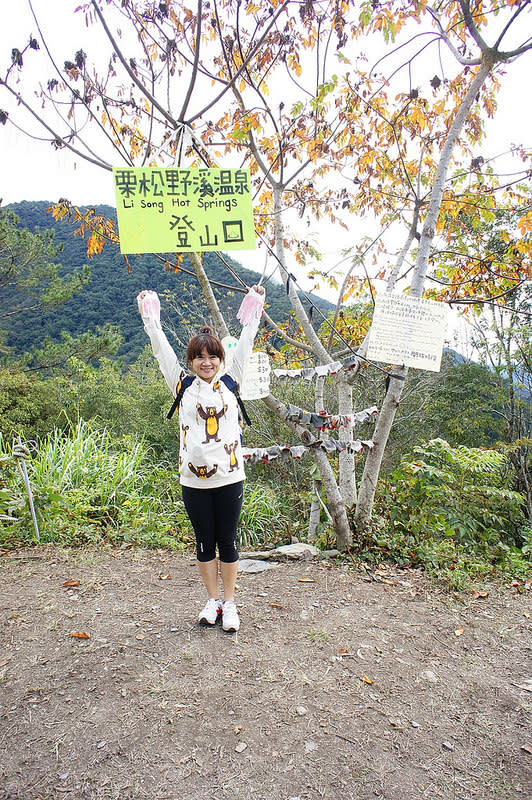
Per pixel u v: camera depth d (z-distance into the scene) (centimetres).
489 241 517
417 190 432
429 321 378
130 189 290
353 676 259
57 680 245
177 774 194
